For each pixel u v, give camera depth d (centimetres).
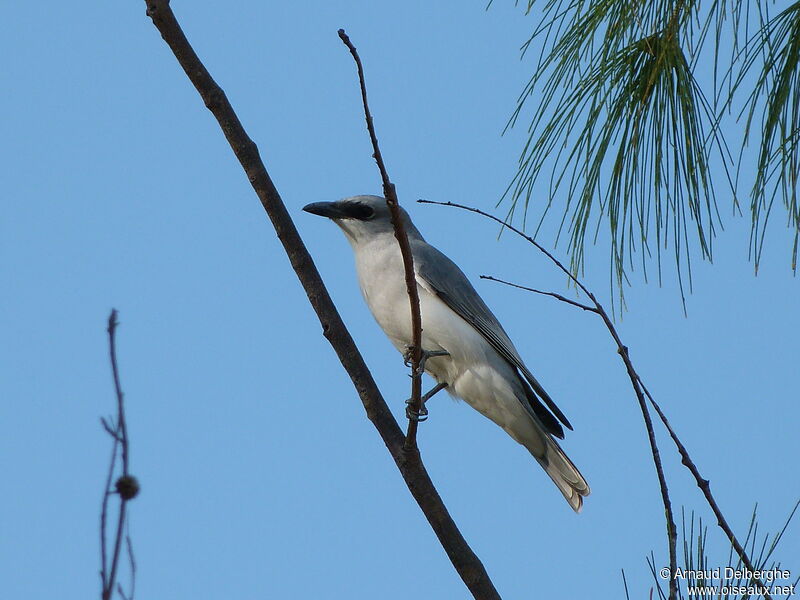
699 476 568
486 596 781
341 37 662
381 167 714
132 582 287
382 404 804
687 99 749
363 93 677
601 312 628
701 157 750
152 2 723
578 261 778
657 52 754
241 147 754
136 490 288
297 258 778
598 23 770
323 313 787
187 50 737
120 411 292
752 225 749
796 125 741
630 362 603
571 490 1152
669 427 583
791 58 739
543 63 787
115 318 299
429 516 788
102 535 283
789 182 740
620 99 766
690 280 759
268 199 762
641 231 760
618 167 764
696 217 752
